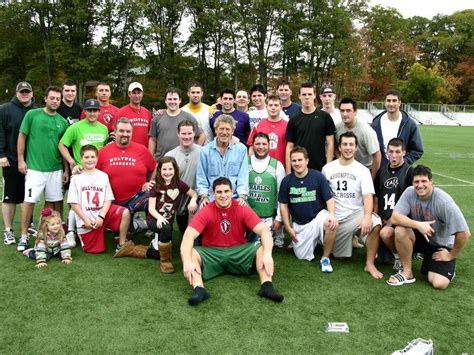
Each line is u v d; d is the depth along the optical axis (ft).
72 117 18.70
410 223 12.98
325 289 12.94
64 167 17.81
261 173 16.05
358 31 144.46
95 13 111.24
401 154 14.88
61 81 116.26
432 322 10.93
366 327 10.61
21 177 16.81
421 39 216.95
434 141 69.62
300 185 15.26
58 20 107.65
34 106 17.57
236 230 13.57
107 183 15.99
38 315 10.91
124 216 15.87
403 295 12.58
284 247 17.28
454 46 213.05
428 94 165.58
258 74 135.44
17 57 125.59
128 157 16.63
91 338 9.85
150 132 18.61
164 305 11.60
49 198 17.08
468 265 15.23
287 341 9.87
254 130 17.84
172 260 15.46
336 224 14.57
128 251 15.47
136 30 115.34
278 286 13.14
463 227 12.51
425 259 13.91
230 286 13.01
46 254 14.74
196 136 18.49
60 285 12.82
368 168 16.69
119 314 11.04
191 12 124.98
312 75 138.92
